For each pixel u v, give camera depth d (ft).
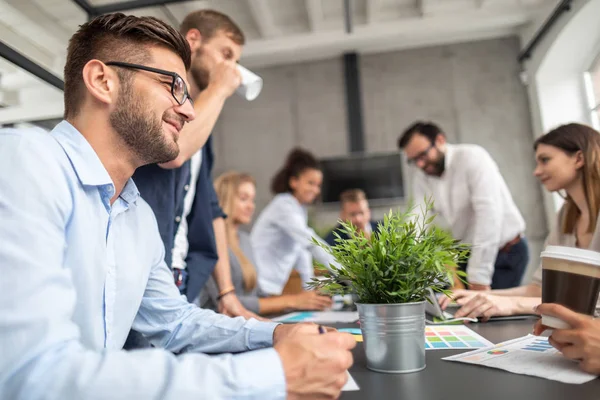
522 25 18.06
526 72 17.72
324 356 1.65
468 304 3.64
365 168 18.62
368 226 11.84
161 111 2.45
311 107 19.60
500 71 18.37
